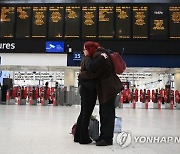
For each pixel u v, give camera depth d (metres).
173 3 15.96
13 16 16.20
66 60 15.96
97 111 10.48
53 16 16.12
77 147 3.72
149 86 39.06
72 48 15.91
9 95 17.47
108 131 3.87
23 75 36.25
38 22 16.12
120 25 15.91
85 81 3.88
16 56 16.08
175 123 6.82
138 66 15.84
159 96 16.55
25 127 5.54
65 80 18.19
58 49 15.92
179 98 16.53
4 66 17.08
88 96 3.90
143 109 14.79
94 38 15.87
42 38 16.03
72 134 4.67
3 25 16.20
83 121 3.94
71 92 17.20
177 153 3.41
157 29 15.86
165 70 18.03
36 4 16.20
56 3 16.17
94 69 3.69
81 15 16.03
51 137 4.44
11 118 7.39
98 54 3.72
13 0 16.28
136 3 15.98
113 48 15.82
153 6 15.97
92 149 3.61
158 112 11.89
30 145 3.78
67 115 8.74
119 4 16.00
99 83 3.85
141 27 15.88
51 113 9.57
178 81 18.81
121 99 16.19
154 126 6.05
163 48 15.80
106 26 15.93
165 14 15.91
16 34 16.12
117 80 3.88
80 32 15.93
